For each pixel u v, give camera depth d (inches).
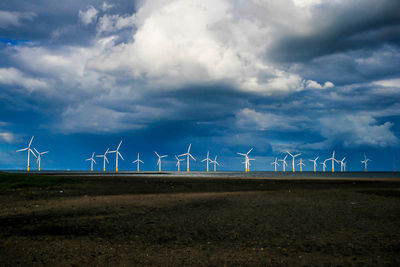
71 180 1865.2
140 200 1045.8
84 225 621.9
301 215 741.3
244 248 460.1
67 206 891.4
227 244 482.0
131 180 2354.8
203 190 1551.4
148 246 472.1
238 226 612.4
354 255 422.0
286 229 584.7
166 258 414.3
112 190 1493.6
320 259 406.9
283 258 411.5
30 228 593.0
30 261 400.8
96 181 2059.5
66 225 621.0
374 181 2672.2
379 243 482.0
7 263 392.2
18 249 453.7
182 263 394.6
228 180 2578.7
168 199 1078.4
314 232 559.8
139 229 586.6
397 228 592.4
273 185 1994.3
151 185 1854.1
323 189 1658.5
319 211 805.2
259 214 754.8
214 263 394.0
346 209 842.8
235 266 382.9
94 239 513.7
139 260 406.9
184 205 917.2
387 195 1270.9
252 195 1243.8
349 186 1958.7
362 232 558.9
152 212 784.3
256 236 530.9
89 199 1079.0
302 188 1749.5
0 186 1547.7
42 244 482.0
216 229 586.2
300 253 432.8
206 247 466.3
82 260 405.7
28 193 1285.7
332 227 602.5
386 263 388.2
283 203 972.6
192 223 642.2
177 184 1972.2
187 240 506.9
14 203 964.0
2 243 485.4
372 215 742.5
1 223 638.5
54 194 1262.3
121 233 555.2
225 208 857.5
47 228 593.9
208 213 768.9
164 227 604.1
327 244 478.3
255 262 397.1
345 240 501.7
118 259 410.6
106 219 685.3
